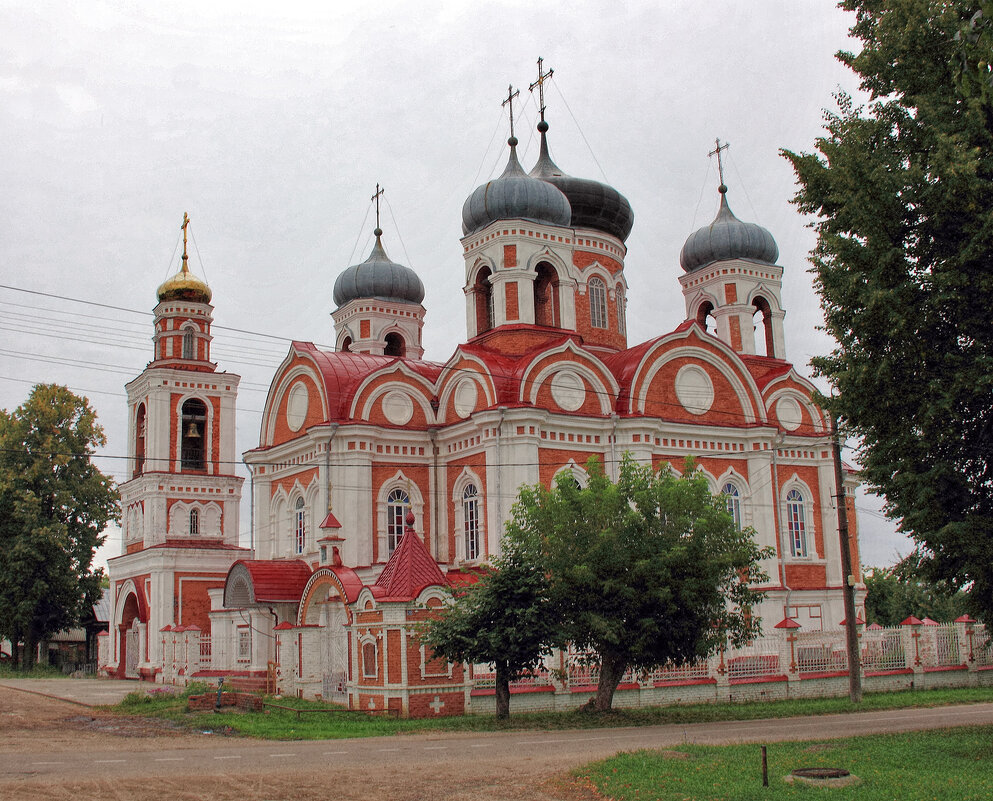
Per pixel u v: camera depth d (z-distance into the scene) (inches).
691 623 1251.8
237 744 1013.8
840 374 898.1
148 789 729.0
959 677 1675.7
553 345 1824.6
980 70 621.0
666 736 1040.2
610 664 1278.3
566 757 875.4
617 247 2140.7
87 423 2573.8
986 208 846.5
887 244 872.3
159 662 2148.1
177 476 2305.6
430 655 1277.1
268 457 1963.6
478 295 2004.2
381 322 2458.2
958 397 858.8
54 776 788.0
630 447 1777.8
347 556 1732.3
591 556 1240.2
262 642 1630.2
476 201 1969.7
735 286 2260.1
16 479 2449.6
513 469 1678.2
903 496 892.6
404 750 946.1
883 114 927.0
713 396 1915.6
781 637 1529.3
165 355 2372.0
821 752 854.5
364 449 1772.9
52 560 2438.5
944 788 688.4
